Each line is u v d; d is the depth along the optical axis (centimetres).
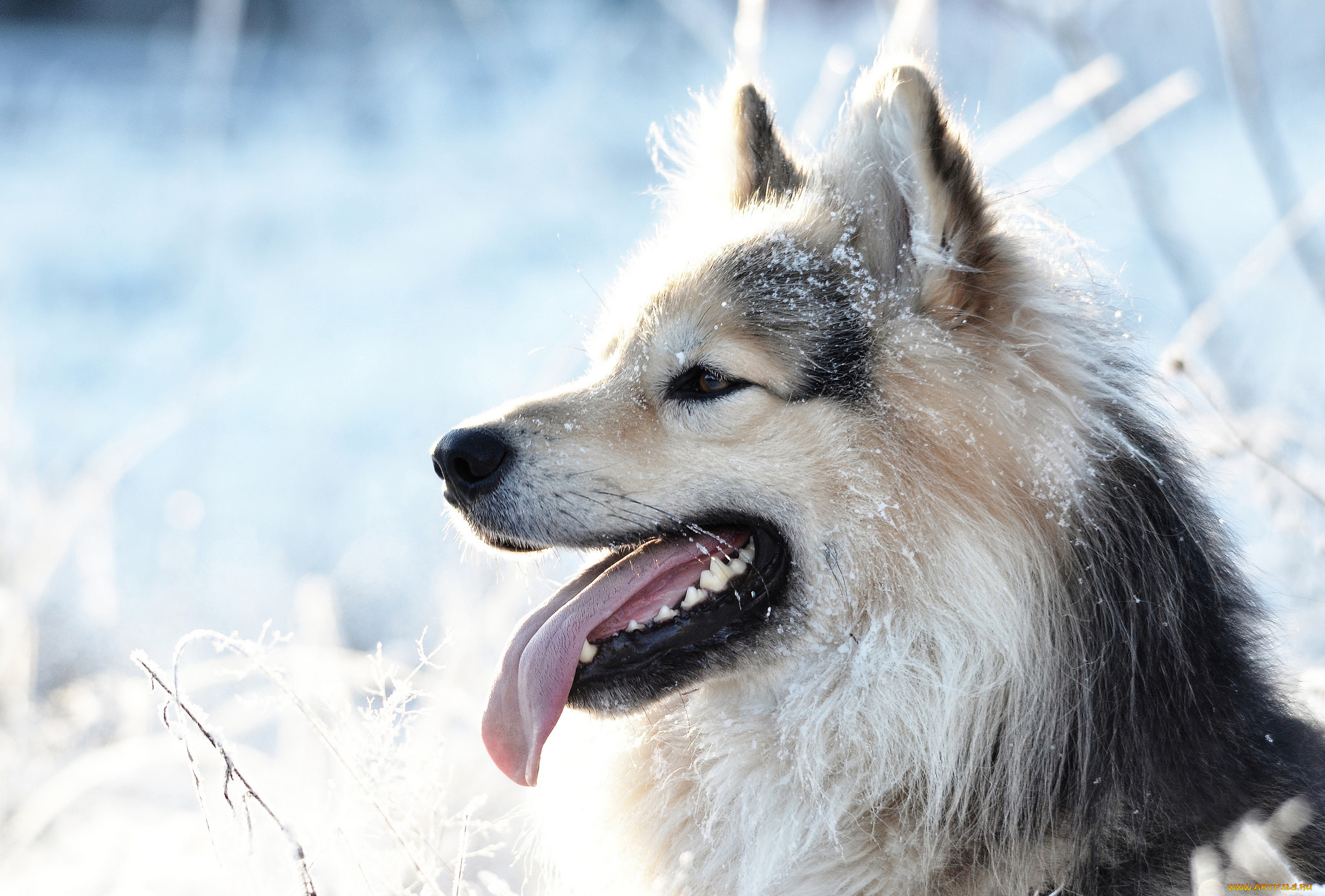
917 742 276
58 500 548
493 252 1315
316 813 328
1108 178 1135
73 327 1113
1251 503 487
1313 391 612
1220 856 247
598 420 300
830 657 288
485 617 443
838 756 283
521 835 355
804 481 284
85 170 1647
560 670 283
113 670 524
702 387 296
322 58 2189
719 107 380
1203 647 268
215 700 494
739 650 292
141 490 755
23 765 429
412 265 1291
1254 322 735
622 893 311
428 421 866
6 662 456
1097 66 507
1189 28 1641
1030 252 289
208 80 1088
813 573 286
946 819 273
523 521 297
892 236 290
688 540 300
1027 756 268
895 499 278
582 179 1487
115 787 431
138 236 1370
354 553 652
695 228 346
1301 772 268
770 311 291
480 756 395
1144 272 909
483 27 1360
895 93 277
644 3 1956
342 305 1171
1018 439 271
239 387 968
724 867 294
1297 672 329
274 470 786
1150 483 276
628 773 310
